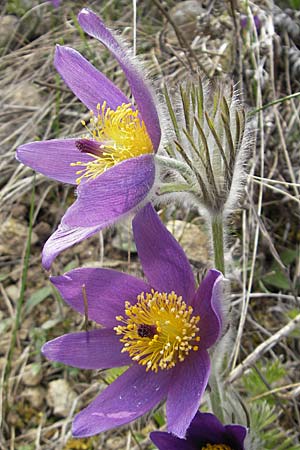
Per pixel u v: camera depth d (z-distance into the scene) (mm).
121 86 408
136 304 251
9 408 327
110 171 219
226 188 236
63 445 317
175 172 246
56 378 335
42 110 415
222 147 233
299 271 327
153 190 232
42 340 343
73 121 410
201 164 234
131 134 239
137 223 241
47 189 384
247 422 263
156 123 228
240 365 295
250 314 333
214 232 247
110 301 250
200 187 236
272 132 360
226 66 385
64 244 225
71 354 245
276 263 342
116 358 248
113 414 236
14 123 415
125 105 241
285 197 348
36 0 475
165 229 240
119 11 454
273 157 357
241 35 376
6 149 405
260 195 330
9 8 480
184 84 239
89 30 222
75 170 252
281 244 347
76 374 334
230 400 268
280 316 333
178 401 231
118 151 239
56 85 407
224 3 405
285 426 301
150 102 225
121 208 223
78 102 416
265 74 368
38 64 443
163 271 248
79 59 247
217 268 251
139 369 246
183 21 422
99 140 246
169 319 243
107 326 251
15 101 424
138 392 242
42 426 325
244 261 327
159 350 245
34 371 334
